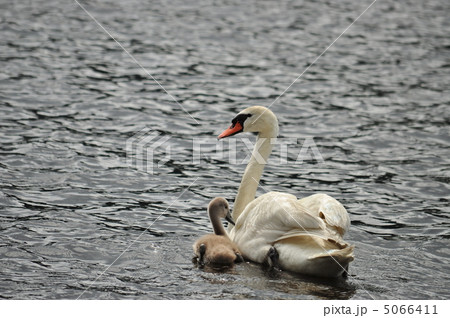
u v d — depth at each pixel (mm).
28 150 16641
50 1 33562
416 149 18375
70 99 20859
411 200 15039
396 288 10727
